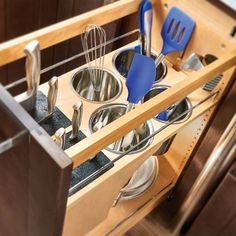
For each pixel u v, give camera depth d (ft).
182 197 4.01
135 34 3.34
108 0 3.27
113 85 2.98
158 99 2.28
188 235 4.01
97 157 2.49
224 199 3.33
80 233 2.89
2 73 3.92
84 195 2.34
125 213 3.59
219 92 2.97
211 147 3.41
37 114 2.51
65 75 2.85
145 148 2.64
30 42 2.24
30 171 1.99
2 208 2.67
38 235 2.41
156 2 3.00
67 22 2.54
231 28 2.69
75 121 2.39
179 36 2.94
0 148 1.94
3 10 3.47
